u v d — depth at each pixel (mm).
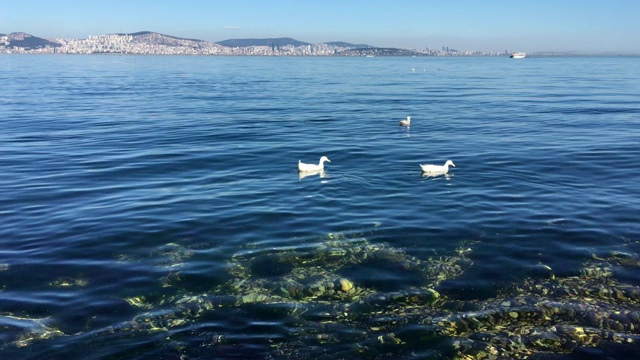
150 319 9672
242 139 29266
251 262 12141
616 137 28250
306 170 21172
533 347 8719
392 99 53375
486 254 12445
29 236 13773
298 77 96375
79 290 10773
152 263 12102
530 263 11875
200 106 45906
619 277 11078
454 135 30391
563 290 10562
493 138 28969
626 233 13609
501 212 15570
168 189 18531
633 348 8609
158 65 155375
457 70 132375
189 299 10414
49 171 21234
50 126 33562
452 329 9297
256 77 95750
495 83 78688
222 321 9609
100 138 29250
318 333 9242
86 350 8711
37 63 152500
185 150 25828
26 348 8742
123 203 16750
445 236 13672
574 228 14070
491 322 9477
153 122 35938
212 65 163625
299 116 39531
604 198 16812
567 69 134000
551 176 19953
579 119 35906
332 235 13836
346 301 10305
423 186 18844
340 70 130500
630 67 146500
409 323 9508
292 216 15453
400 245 13094
